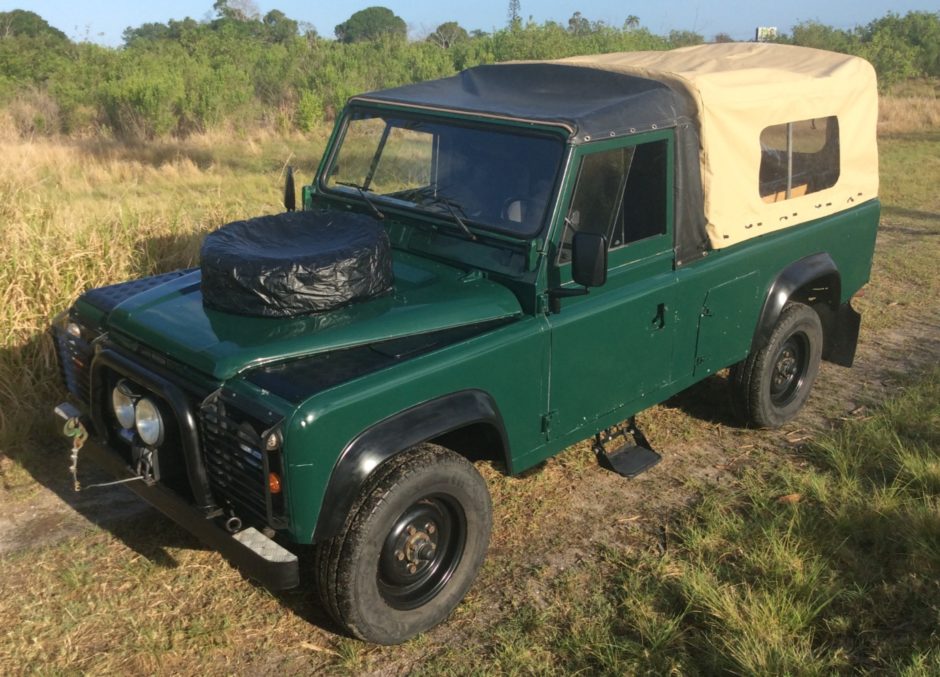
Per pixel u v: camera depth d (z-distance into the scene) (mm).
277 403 3080
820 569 4012
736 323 5043
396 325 3557
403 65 26078
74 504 4605
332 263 3537
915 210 12180
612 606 3904
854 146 5715
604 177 3986
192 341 3391
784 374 5688
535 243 3770
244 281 3477
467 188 4113
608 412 4398
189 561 4137
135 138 18328
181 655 3535
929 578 3984
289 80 23094
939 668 3340
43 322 5754
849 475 4965
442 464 3498
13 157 13617
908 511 4402
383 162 4512
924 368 6688
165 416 3451
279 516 3129
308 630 3723
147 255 6711
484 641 3688
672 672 3439
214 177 13461
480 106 4207
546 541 4410
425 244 4215
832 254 5750
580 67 4664
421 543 3582
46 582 3947
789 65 5621
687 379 4832
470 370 3553
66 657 3486
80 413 4016
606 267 3773
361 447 3191
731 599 3801
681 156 4367
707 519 4531
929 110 23312
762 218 4938
